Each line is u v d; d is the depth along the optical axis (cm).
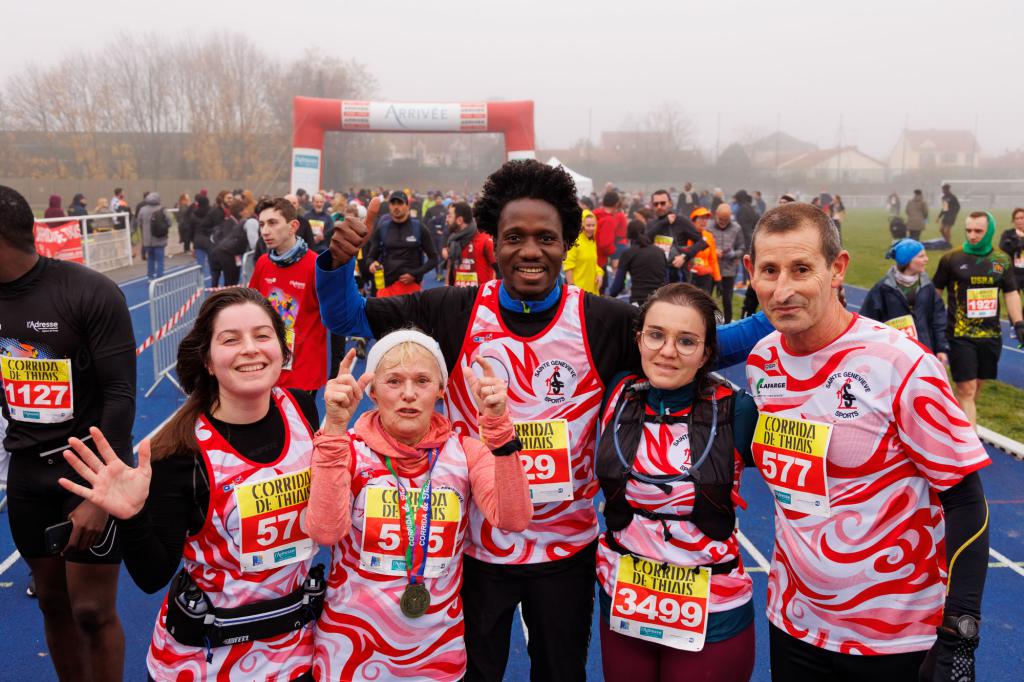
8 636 404
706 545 237
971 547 205
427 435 238
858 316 223
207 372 224
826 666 229
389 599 225
